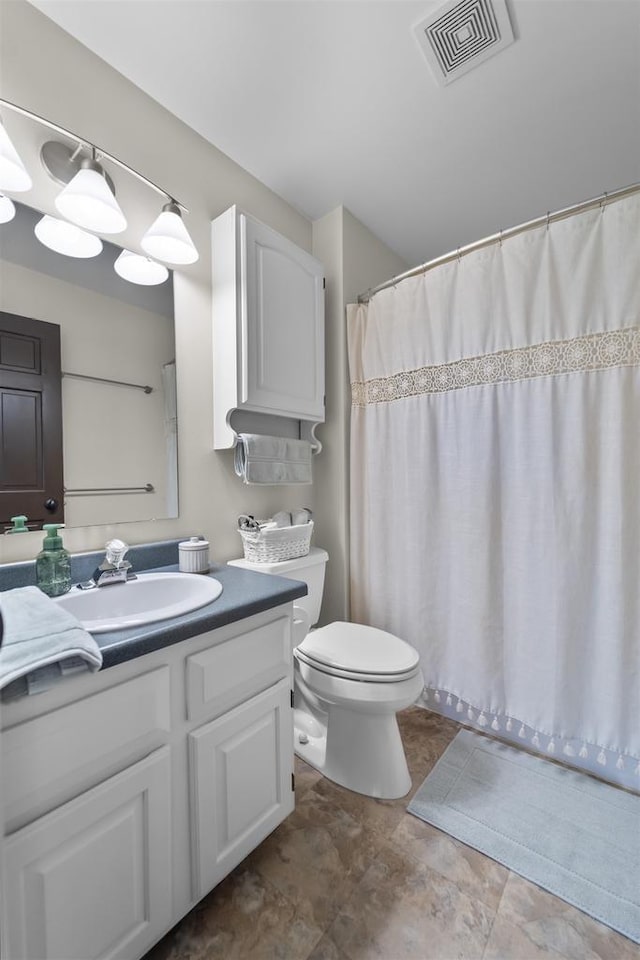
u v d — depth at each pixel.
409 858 1.10
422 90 1.34
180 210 1.26
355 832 1.18
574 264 1.35
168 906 0.84
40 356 1.11
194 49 1.20
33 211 1.10
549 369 1.40
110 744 0.75
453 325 1.63
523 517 1.47
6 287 1.05
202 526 1.52
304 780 1.40
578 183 1.78
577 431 1.35
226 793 0.95
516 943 0.90
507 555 1.53
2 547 1.04
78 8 1.09
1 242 1.04
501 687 1.54
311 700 1.47
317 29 1.15
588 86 1.33
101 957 0.73
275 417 1.82
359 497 1.96
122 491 1.28
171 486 1.42
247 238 1.48
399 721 1.73
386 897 1.00
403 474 1.78
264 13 1.11
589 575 1.35
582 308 1.33
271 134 1.52
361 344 1.95
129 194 1.30
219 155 1.59
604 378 1.31
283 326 1.61
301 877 1.05
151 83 1.31
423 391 1.71
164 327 1.39
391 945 0.90
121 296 1.28
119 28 1.14
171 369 1.41
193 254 1.29
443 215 2.00
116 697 0.75
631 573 1.28
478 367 1.56
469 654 1.59
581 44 1.19
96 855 0.72
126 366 1.29
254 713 1.02
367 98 1.37
